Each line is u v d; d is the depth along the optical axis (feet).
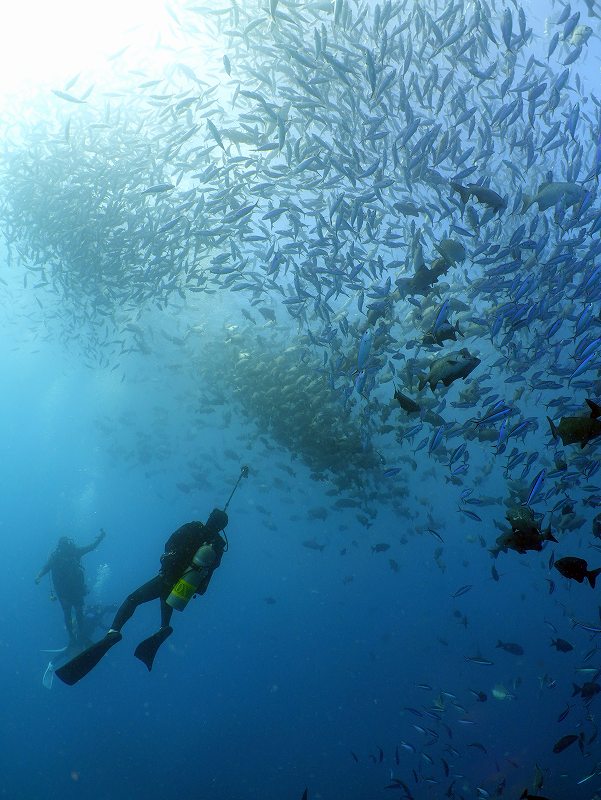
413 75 23.84
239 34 25.79
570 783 36.37
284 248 26.25
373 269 25.61
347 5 24.08
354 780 45.16
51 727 55.26
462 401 27.53
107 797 43.14
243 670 76.54
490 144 23.81
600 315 22.20
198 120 32.22
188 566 15.06
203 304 49.62
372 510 42.60
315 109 26.81
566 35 21.80
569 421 14.32
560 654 75.82
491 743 49.26
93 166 33.65
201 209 25.81
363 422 37.06
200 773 46.65
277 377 40.60
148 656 14.52
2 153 37.17
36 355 94.38
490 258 23.73
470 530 94.89
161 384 72.64
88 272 39.68
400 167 29.14
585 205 22.35
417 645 80.79
